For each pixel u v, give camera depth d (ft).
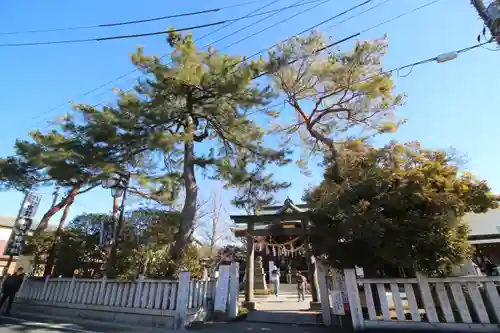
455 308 21.95
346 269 22.63
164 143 30.91
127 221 38.27
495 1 17.99
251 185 37.37
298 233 38.52
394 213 22.03
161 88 31.83
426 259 20.38
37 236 42.55
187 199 34.63
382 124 38.45
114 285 30.45
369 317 21.42
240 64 32.19
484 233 36.55
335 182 26.63
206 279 30.71
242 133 37.63
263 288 60.18
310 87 36.99
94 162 34.99
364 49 31.60
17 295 38.14
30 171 45.19
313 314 31.42
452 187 22.06
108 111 35.55
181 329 24.36
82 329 25.04
